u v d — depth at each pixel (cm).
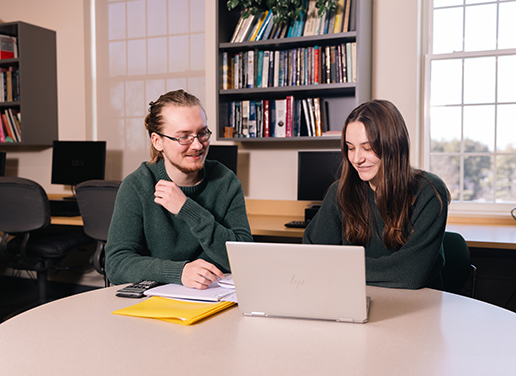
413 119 281
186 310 100
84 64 365
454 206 293
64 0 367
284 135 284
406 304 109
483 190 290
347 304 93
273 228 250
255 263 96
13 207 277
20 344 84
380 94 286
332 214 152
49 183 378
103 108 372
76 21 364
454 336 88
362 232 142
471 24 288
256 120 289
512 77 282
